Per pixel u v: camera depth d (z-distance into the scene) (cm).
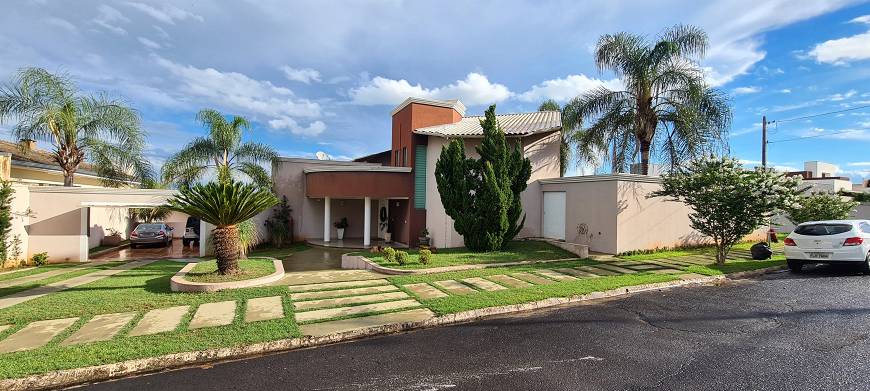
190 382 421
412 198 1769
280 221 2008
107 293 815
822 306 688
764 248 1223
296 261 1420
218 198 908
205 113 1806
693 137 1475
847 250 992
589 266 1127
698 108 1497
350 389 397
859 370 420
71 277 1082
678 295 802
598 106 1636
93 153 1570
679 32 1534
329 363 468
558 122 1739
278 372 445
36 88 1459
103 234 2066
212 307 699
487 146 1368
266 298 764
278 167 2089
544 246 1457
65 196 1461
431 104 1866
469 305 687
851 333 542
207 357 488
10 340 530
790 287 857
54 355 464
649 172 1652
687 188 1149
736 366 436
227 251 956
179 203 934
